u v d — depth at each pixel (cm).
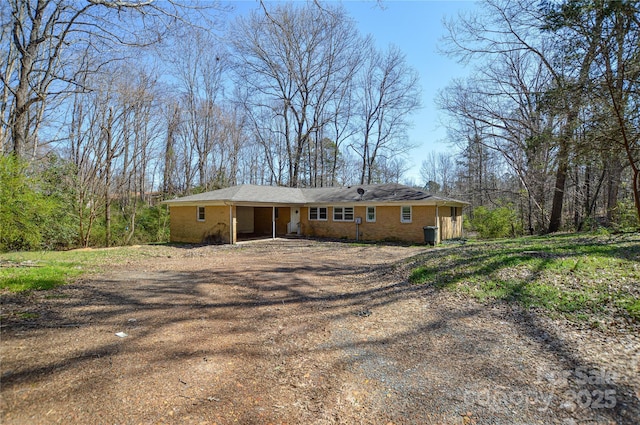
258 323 470
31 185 1266
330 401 275
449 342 394
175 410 256
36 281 641
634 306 432
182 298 595
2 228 1152
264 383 303
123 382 295
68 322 448
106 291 627
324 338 416
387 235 1745
